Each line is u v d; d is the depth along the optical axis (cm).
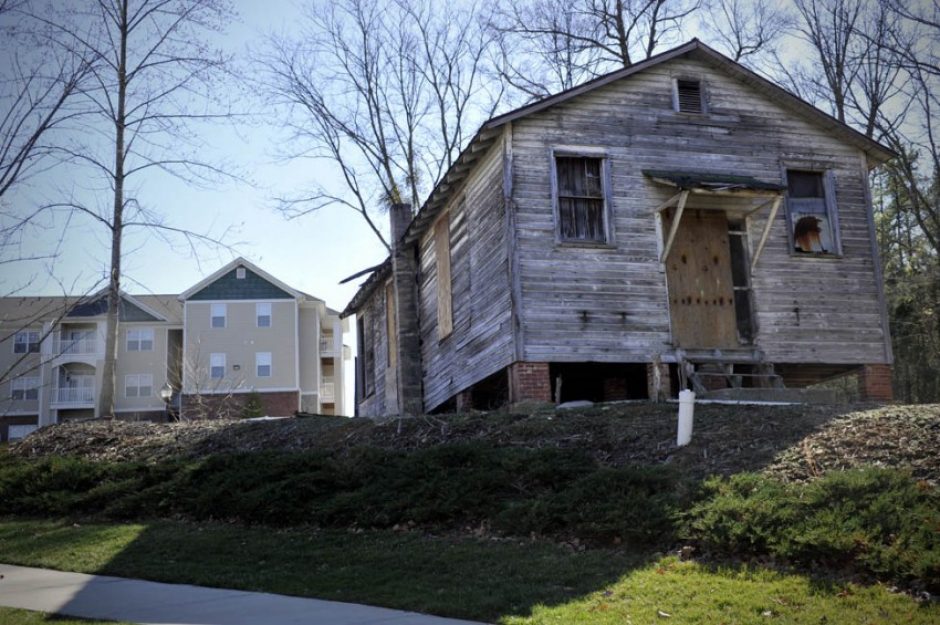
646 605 791
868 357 1850
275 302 5188
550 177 1731
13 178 1102
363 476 1326
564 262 1705
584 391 2028
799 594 788
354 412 3269
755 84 1873
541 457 1227
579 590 850
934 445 1054
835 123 1888
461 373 1991
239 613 828
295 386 5103
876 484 937
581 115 1773
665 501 1009
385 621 785
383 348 2791
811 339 1820
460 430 1472
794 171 1894
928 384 3278
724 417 1325
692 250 1791
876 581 802
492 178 1798
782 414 1312
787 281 1834
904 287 3281
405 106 3519
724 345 1770
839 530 855
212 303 5138
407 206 2533
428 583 911
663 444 1255
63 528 1347
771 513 903
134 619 816
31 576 1050
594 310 1700
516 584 881
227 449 1661
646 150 1795
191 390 4631
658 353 1702
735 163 1845
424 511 1158
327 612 825
